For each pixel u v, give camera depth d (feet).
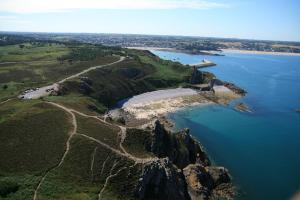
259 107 611.88
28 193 231.91
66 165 269.64
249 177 335.67
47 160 271.08
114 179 267.18
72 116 352.28
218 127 484.33
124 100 601.62
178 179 289.94
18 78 563.48
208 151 395.55
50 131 309.63
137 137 326.24
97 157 283.79
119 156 288.51
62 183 249.75
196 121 506.89
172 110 560.20
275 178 335.47
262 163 368.89
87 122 341.62
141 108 559.38
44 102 391.45
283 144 427.74
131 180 268.00
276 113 573.74
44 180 248.11
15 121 317.83
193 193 291.79
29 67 627.87
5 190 230.07
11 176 248.32
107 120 364.99
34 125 316.40
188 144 362.94
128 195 258.37
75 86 530.27
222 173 327.26
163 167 281.54
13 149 278.87
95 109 453.99
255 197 299.58
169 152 335.47
